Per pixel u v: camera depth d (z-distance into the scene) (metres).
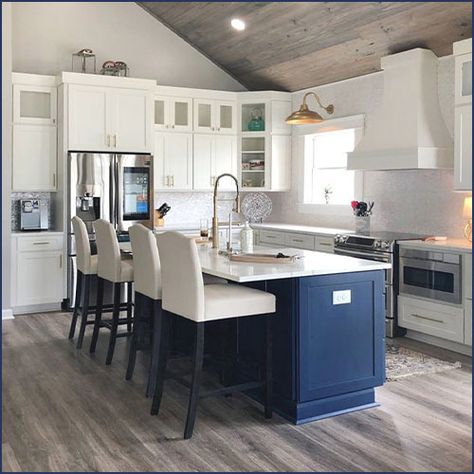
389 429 3.37
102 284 5.00
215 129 7.47
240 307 3.38
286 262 3.75
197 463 2.95
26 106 6.42
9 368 4.50
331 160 7.30
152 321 4.83
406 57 5.48
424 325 5.09
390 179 6.22
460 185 4.92
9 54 6.07
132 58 7.32
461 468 2.89
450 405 3.74
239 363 3.80
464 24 4.98
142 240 4.03
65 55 6.93
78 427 3.40
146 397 3.89
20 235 6.21
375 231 6.34
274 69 7.28
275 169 7.58
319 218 7.29
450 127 5.49
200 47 7.64
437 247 4.92
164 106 7.16
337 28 5.87
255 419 3.53
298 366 3.45
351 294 3.63
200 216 7.92
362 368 3.70
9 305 6.17
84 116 6.48
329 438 3.25
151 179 6.81
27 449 3.11
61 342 5.25
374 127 5.84
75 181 6.37
